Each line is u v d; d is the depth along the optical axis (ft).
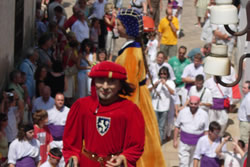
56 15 101.91
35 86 73.00
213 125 60.49
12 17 73.41
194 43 119.55
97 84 25.02
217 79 27.84
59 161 52.65
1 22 65.05
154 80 76.38
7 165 58.23
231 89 77.71
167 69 74.02
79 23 97.71
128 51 35.81
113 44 106.11
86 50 84.69
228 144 77.05
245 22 95.45
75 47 80.84
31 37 95.91
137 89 35.58
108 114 25.31
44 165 52.44
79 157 26.27
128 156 25.38
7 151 58.34
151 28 54.95
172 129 83.51
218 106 76.23
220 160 61.46
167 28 100.99
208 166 61.00
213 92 76.33
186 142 66.18
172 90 74.18
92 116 25.54
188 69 81.46
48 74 74.38
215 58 27.50
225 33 92.58
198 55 80.28
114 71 24.75
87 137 25.93
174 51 101.91
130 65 35.53
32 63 74.43
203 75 80.33
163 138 76.74
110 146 25.50
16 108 61.77
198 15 131.75
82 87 82.38
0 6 64.13
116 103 25.54
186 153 66.64
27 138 55.88
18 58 81.97
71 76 80.23
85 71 82.38
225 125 77.51
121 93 25.95
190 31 129.29
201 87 73.92
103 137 25.44
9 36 71.15
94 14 104.83
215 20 26.71
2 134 57.41
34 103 66.54
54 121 62.85
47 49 81.35
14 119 61.41
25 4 87.51
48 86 68.74
